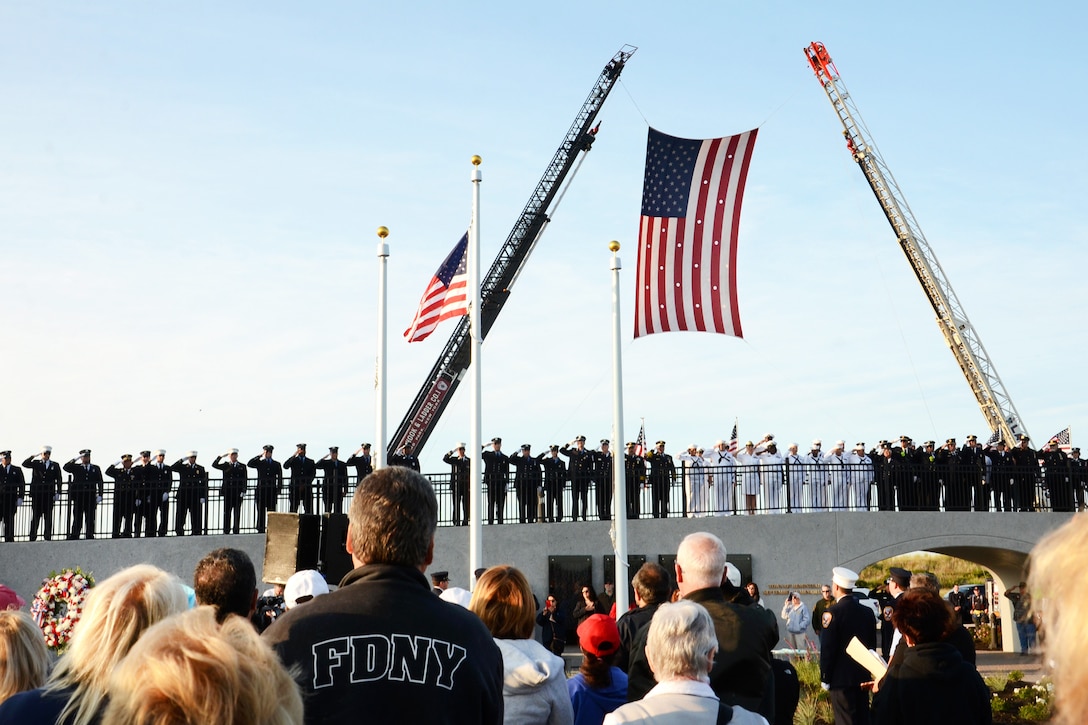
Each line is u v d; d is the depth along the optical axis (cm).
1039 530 2638
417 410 2920
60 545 2420
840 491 2605
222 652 241
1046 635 189
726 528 2552
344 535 1216
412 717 373
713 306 1756
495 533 2511
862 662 867
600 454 2558
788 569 2548
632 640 661
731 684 621
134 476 2466
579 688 631
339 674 374
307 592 777
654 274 1775
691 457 2622
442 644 387
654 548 2533
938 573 5806
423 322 1908
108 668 336
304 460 2527
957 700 650
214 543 2469
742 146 1784
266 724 240
